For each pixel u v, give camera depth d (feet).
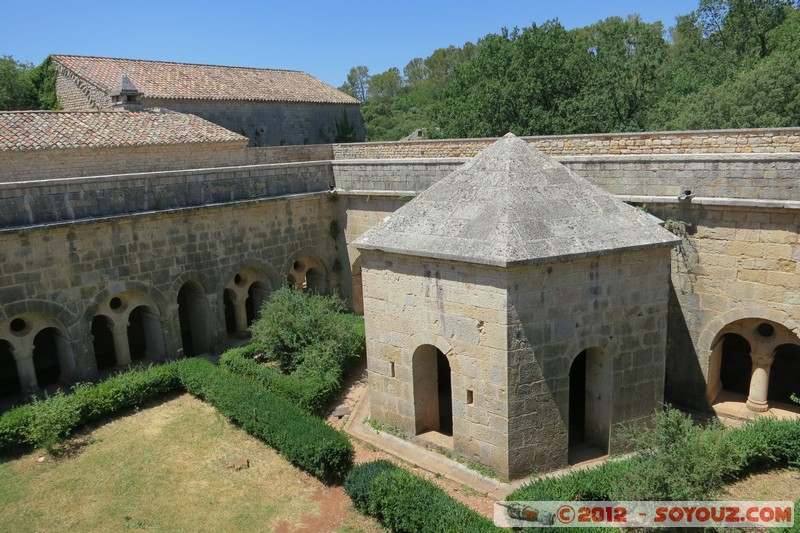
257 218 72.02
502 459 40.81
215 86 111.86
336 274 82.69
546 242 38.81
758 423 42.65
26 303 53.31
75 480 43.06
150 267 61.98
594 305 41.19
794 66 116.78
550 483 36.17
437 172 67.87
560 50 129.39
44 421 47.16
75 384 55.83
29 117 71.67
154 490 41.55
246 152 89.61
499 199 41.52
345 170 78.23
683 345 53.98
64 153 69.05
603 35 155.94
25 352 55.67
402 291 45.11
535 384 40.29
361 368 63.26
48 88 107.65
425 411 47.78
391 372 47.67
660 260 42.98
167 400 56.75
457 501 35.24
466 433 42.96
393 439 47.50
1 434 46.21
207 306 67.97
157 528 37.32
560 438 41.93
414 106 328.49
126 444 48.14
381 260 46.09
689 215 51.24
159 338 64.95
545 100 129.49
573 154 63.21
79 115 76.74
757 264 48.14
